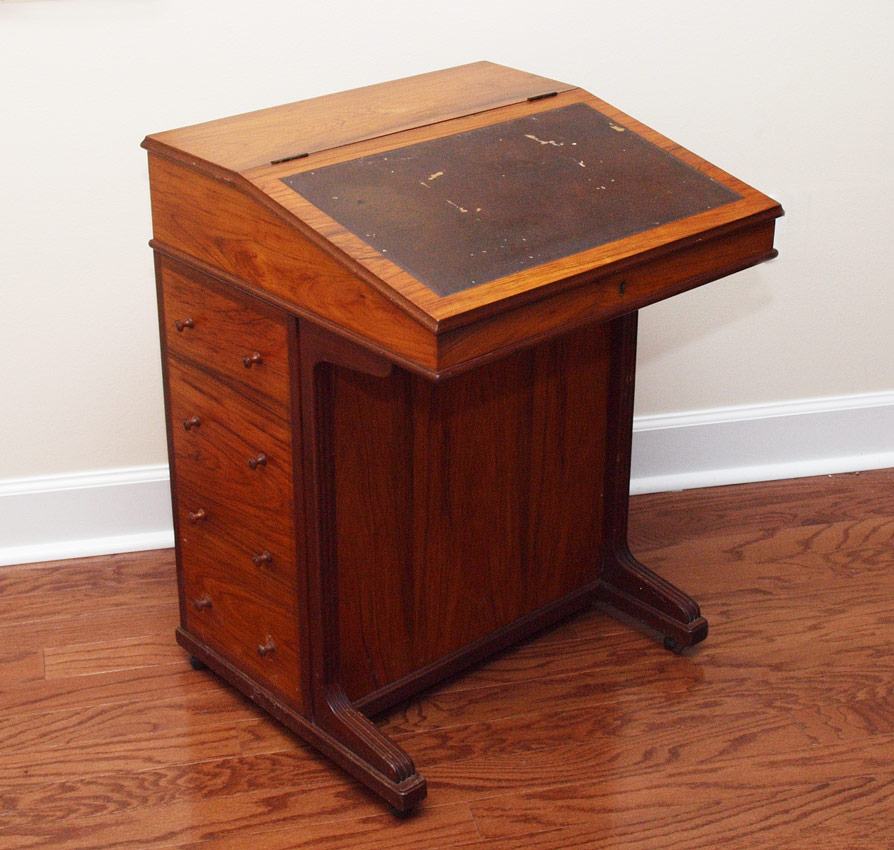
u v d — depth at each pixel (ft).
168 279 7.24
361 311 5.94
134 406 9.44
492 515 7.86
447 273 5.87
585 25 9.16
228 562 7.64
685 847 6.84
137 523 9.71
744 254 7.06
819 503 10.36
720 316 10.18
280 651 7.47
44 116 8.52
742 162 9.77
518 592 8.28
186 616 8.23
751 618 8.83
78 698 8.04
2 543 9.52
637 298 6.53
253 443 7.05
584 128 7.28
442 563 7.68
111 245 8.95
